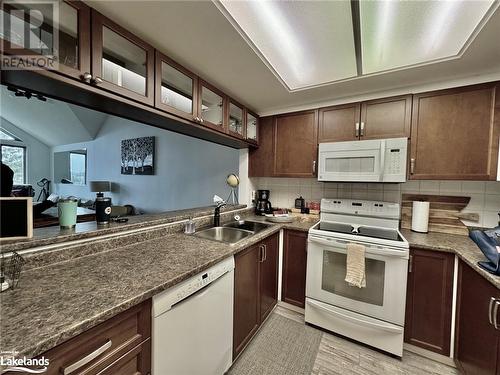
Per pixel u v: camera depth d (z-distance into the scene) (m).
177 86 1.54
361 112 2.08
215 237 2.03
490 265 1.19
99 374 0.73
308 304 1.98
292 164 2.44
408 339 1.68
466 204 1.91
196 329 1.12
